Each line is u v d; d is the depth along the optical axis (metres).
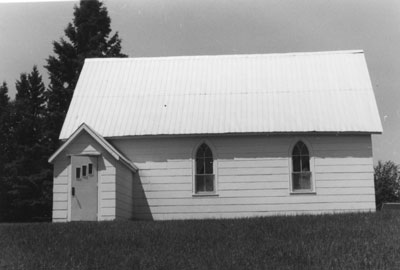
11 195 52.91
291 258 15.82
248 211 28.22
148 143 29.27
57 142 53.50
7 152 56.97
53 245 17.81
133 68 33.53
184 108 30.38
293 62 32.91
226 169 28.64
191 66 33.41
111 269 15.23
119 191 26.97
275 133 28.31
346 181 28.08
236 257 16.03
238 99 30.69
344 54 32.91
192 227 20.39
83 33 57.62
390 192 54.44
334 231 18.89
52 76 55.78
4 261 15.89
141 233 19.38
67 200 26.84
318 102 30.02
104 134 29.25
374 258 15.54
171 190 28.81
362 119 28.75
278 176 28.36
